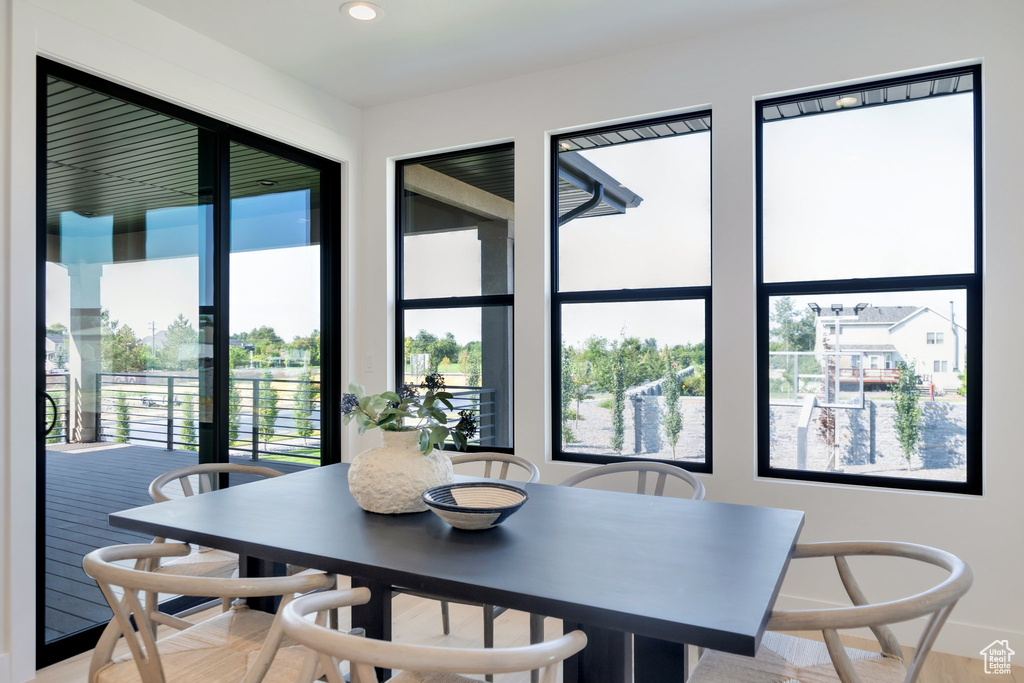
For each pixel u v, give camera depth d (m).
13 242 2.40
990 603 2.62
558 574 1.40
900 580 2.77
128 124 2.91
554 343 3.62
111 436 2.83
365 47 3.28
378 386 4.07
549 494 2.19
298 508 1.98
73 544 2.68
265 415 3.60
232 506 2.00
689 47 3.22
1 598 2.38
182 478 2.51
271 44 3.24
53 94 2.62
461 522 1.69
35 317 2.48
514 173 3.73
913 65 2.78
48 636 2.58
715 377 3.13
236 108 3.31
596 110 3.44
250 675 1.29
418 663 1.03
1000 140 2.62
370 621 1.98
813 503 2.92
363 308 4.14
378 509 1.89
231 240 3.40
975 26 2.67
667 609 1.21
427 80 3.70
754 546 1.61
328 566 1.52
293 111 3.65
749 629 1.12
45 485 2.57
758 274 3.14
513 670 1.07
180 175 3.14
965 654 2.64
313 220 3.93
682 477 2.46
